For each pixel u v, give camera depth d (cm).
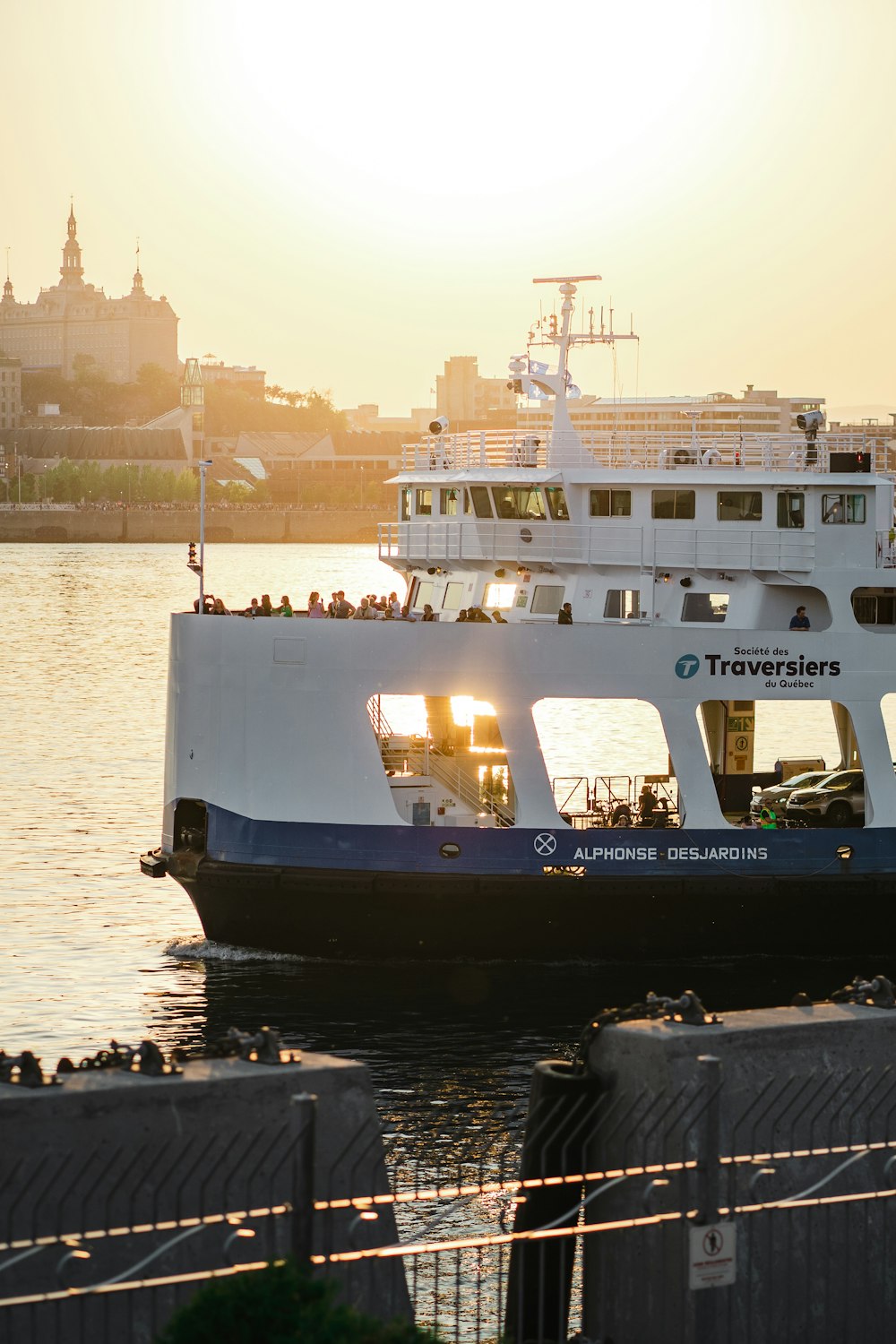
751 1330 2408
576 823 5728
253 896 5262
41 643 19112
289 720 5225
